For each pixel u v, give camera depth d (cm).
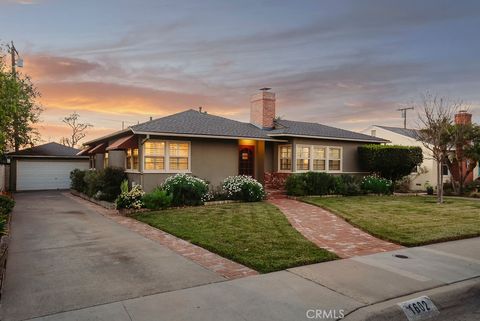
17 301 468
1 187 2127
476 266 634
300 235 865
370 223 1016
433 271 602
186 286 525
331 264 636
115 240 844
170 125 1620
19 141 2328
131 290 509
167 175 1579
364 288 517
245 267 621
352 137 2072
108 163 2073
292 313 434
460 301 507
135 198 1341
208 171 1686
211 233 887
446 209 1338
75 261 663
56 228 1007
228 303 462
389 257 688
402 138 2669
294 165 1859
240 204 1465
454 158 2189
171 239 852
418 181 2517
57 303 462
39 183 2638
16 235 907
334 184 1825
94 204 1648
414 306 469
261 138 1766
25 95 1916
